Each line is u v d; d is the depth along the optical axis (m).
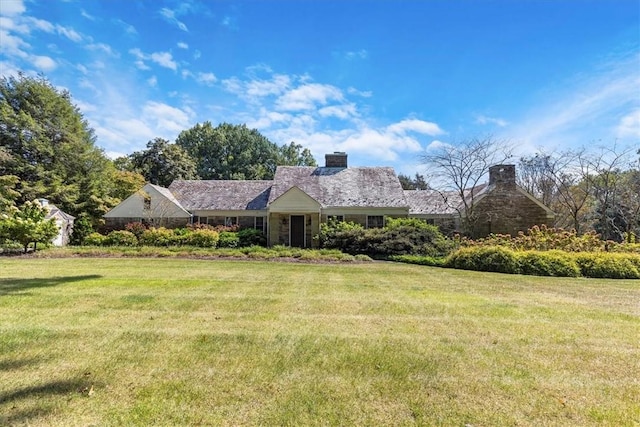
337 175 23.06
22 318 4.68
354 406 2.60
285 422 2.37
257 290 7.02
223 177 43.56
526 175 27.33
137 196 21.48
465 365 3.40
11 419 2.32
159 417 2.40
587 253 11.43
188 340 3.94
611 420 2.47
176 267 10.54
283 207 19.81
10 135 22.95
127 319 4.74
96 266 10.43
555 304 6.21
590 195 21.25
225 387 2.86
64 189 23.64
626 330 4.64
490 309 5.72
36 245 15.05
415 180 41.59
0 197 18.53
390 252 15.40
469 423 2.41
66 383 2.86
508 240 14.31
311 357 3.52
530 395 2.82
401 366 3.34
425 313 5.40
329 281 8.51
